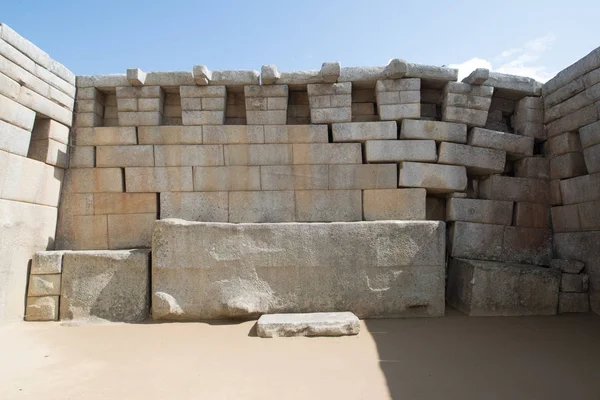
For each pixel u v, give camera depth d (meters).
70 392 3.32
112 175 6.23
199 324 5.09
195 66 6.10
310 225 5.43
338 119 6.33
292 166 6.28
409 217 6.15
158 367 3.84
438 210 6.62
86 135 6.31
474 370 3.74
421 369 3.76
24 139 5.42
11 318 5.09
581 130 5.93
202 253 5.30
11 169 5.19
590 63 5.69
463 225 6.19
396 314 5.34
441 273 5.45
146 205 6.20
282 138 6.30
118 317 5.22
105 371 3.75
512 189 6.42
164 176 6.24
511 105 6.92
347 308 5.32
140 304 5.27
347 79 6.34
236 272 5.30
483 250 6.20
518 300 5.45
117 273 5.32
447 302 6.11
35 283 5.30
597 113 5.66
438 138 6.25
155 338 4.64
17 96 5.27
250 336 4.67
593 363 3.89
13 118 5.21
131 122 6.34
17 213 5.27
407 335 4.67
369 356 4.06
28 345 4.39
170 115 6.63
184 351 4.25
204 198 6.21
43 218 5.77
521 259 6.29
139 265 5.34
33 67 5.53
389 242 5.44
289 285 5.33
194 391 3.35
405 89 6.26
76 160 6.28
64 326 5.05
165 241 5.31
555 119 6.42
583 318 5.32
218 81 6.33
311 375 3.64
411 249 5.44
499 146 6.42
